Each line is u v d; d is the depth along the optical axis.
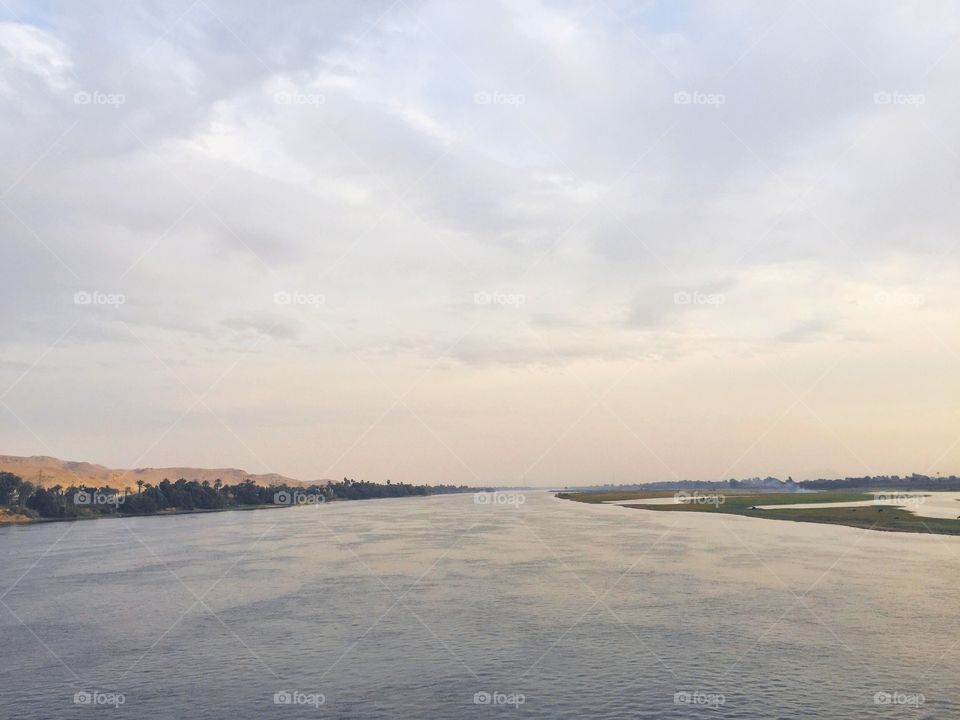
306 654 41.03
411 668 37.91
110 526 145.00
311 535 115.69
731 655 39.00
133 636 46.06
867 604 50.84
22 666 39.88
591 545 90.69
